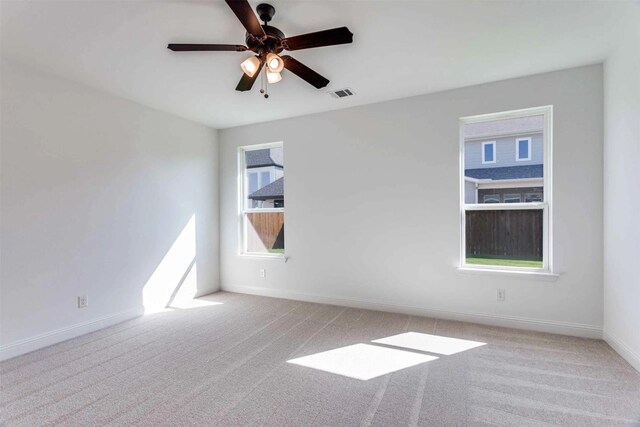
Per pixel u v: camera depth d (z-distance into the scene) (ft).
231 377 7.29
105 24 6.93
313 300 13.33
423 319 11.03
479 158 10.82
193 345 9.07
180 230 13.41
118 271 11.02
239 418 5.85
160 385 6.97
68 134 9.66
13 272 8.45
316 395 6.56
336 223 12.80
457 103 10.73
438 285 11.13
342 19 6.87
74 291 9.75
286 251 13.88
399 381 7.07
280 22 6.97
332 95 11.16
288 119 13.67
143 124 11.94
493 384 6.91
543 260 10.00
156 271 12.37
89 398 6.48
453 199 10.87
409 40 7.71
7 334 8.32
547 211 9.90
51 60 8.48
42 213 9.04
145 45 7.80
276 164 14.61
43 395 6.61
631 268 7.54
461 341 9.17
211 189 14.97
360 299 12.41
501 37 7.61
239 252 15.08
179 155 13.39
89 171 10.20
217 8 6.42
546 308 9.74
